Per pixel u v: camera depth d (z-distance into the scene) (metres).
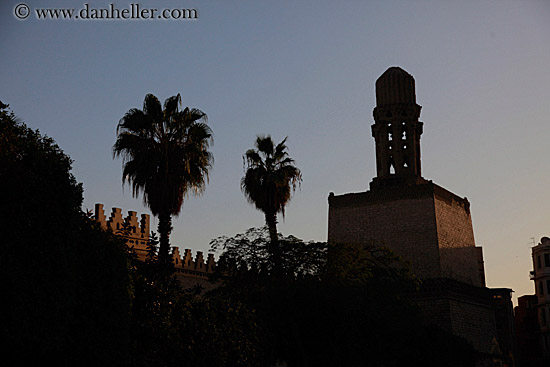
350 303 40.91
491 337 67.19
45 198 21.06
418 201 65.12
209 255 59.25
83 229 22.62
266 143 52.19
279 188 50.88
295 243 46.59
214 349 28.47
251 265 45.50
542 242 96.88
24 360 20.06
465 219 70.94
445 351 52.66
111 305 22.95
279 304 40.56
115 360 22.75
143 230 53.91
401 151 68.75
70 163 22.53
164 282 27.70
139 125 40.59
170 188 39.81
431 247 63.25
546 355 92.38
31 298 19.92
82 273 22.19
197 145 41.47
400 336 47.31
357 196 68.00
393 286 50.56
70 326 21.50
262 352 32.28
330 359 40.62
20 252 20.11
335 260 45.94
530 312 98.69
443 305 61.12
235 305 31.50
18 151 21.58
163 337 26.05
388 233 65.44
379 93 70.62
